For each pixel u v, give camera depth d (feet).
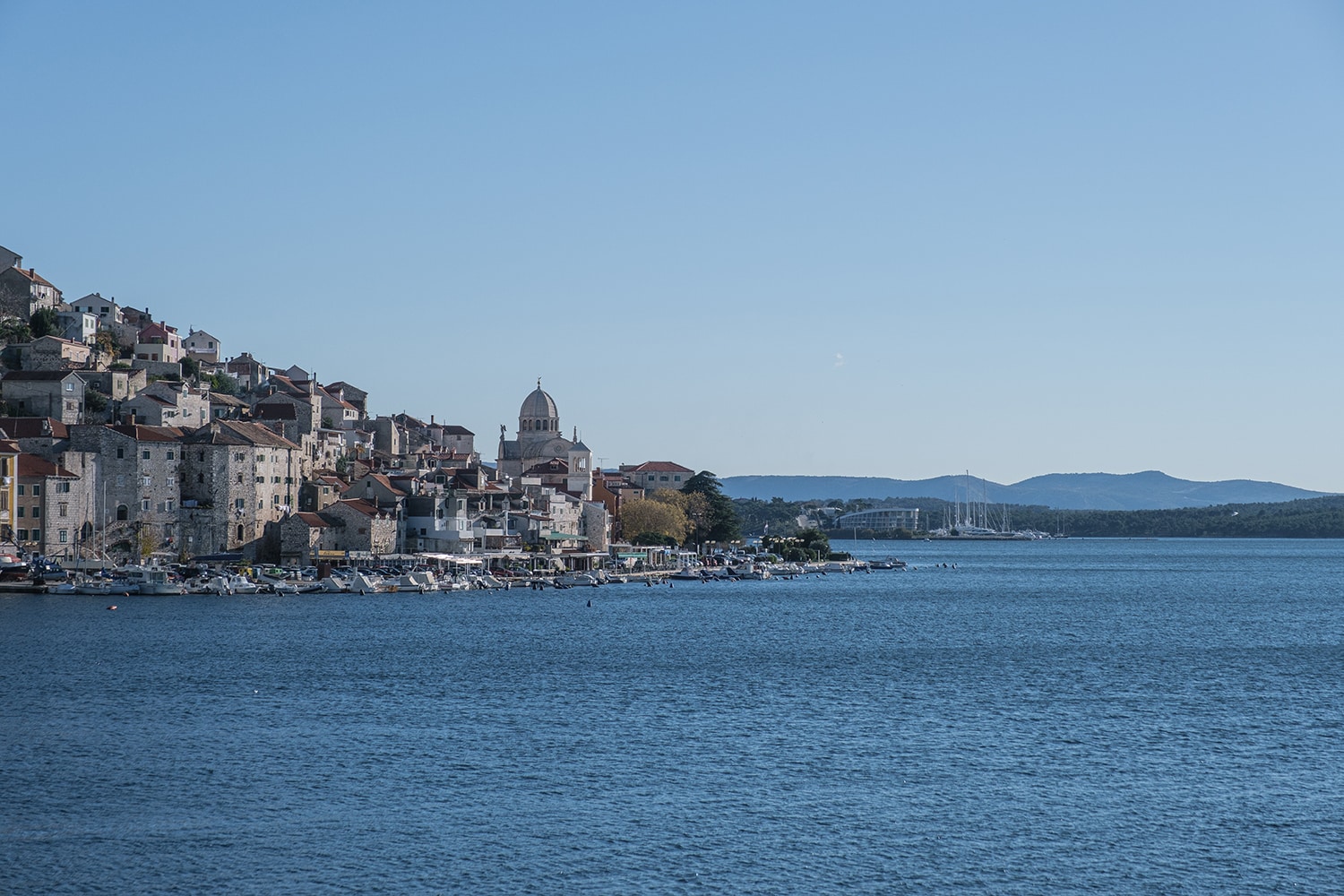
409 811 262.88
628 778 289.53
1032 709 380.58
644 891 221.66
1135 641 593.01
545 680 426.10
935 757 311.68
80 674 421.59
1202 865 235.20
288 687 402.52
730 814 262.06
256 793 274.77
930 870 231.91
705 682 428.15
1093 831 253.03
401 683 415.03
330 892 219.82
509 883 224.33
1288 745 327.88
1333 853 241.76
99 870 229.25
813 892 221.87
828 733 339.77
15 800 268.00
